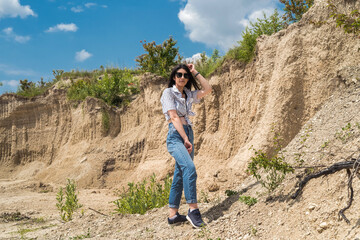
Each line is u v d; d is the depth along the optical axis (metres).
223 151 8.67
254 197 4.20
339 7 6.47
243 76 8.74
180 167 4.09
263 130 6.77
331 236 2.59
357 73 5.96
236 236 3.31
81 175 12.80
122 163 12.60
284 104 6.68
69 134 15.34
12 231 6.08
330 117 5.42
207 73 10.33
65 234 5.00
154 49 12.84
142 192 6.45
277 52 7.38
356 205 2.65
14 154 16.19
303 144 5.09
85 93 15.43
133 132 13.21
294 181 3.76
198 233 3.67
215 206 4.63
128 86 15.12
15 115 16.80
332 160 3.64
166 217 4.70
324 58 6.52
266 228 3.20
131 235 4.25
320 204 2.96
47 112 16.45
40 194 11.55
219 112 9.50
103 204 8.79
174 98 4.12
